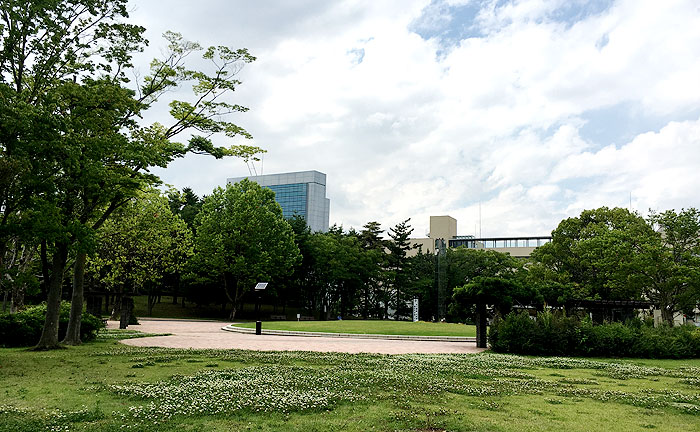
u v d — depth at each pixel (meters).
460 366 15.22
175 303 63.94
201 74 22.42
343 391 10.04
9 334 19.64
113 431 6.88
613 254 37.31
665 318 35.56
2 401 8.75
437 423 7.57
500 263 62.97
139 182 19.08
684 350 20.77
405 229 68.50
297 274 61.78
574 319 22.12
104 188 18.27
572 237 47.94
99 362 14.61
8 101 13.69
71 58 18.08
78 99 17.14
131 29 18.78
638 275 35.16
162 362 14.85
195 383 10.70
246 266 50.56
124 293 36.97
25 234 14.90
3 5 15.98
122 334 26.59
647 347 20.77
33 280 18.05
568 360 18.45
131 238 38.97
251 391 9.70
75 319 20.81
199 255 50.56
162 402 8.70
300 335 30.50
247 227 50.44
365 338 29.42
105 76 18.70
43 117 13.73
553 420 8.00
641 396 10.45
